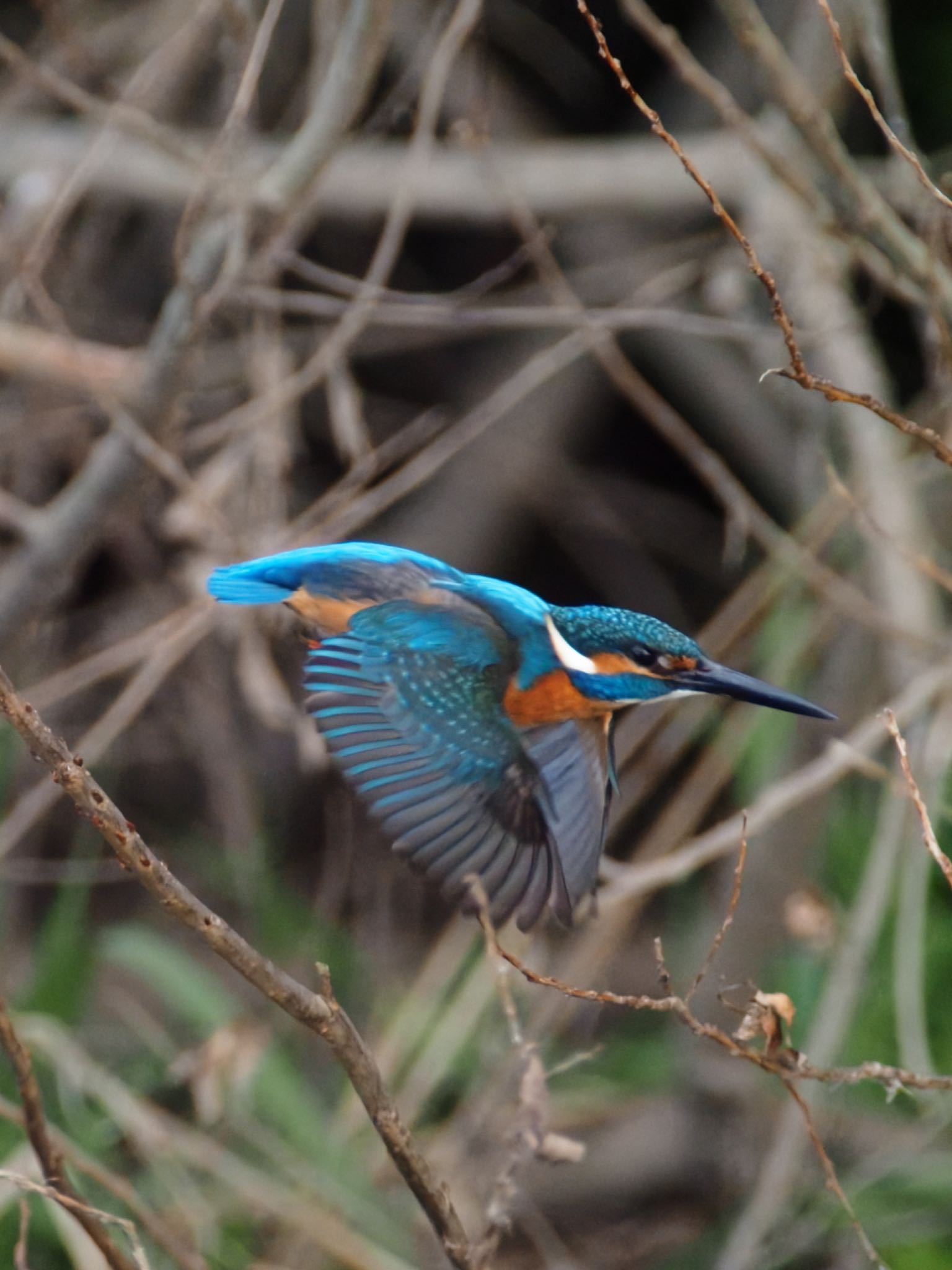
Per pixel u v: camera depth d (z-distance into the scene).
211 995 10.58
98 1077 9.48
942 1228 10.64
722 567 16.09
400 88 10.37
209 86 12.95
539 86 15.02
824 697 11.59
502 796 5.80
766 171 11.09
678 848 13.55
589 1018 13.12
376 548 6.98
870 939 9.80
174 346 9.09
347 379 11.96
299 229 11.17
